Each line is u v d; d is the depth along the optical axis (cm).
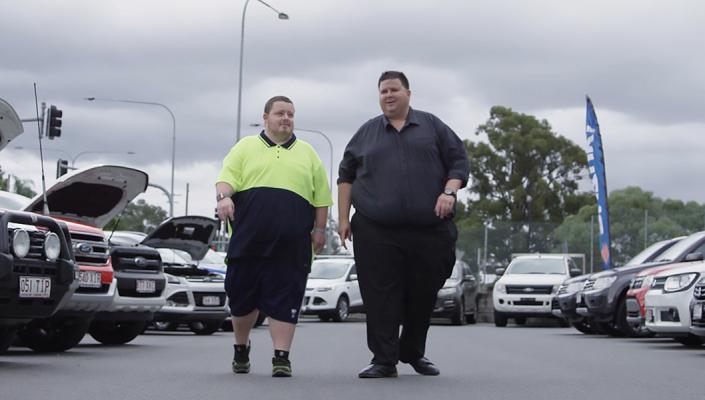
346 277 2939
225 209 832
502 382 848
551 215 6475
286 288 858
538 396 743
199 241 1620
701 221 3616
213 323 1784
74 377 856
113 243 1378
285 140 869
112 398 705
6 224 895
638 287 1619
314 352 1265
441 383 822
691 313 1303
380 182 834
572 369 1016
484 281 3875
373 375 847
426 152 837
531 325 3072
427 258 839
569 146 6550
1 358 1059
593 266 3772
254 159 855
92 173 1239
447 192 824
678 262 1747
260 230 843
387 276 839
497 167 6531
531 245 3872
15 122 1084
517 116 6575
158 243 1608
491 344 1543
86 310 1159
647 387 821
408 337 879
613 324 1811
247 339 898
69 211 1299
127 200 1316
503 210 6450
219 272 1850
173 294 1683
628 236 3681
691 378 910
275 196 846
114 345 1351
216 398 711
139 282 1315
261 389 768
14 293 895
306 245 863
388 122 845
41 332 1183
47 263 927
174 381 829
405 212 826
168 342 1445
